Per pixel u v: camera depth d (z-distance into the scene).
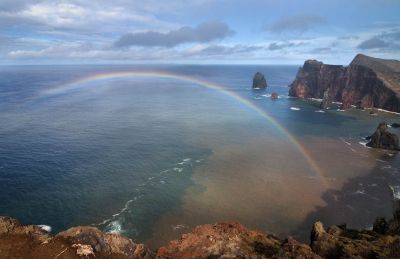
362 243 41.09
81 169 90.25
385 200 75.94
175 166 94.12
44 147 108.44
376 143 114.38
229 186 81.69
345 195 78.06
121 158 99.56
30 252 33.50
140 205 71.62
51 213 68.00
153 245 58.66
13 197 73.75
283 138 126.06
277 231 63.59
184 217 67.56
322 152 109.38
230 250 40.75
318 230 44.84
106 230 62.56
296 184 83.62
